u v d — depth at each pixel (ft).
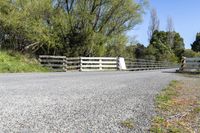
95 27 115.03
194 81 50.96
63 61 89.35
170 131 18.15
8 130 17.12
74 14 107.96
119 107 24.61
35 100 26.30
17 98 27.02
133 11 118.21
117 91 34.12
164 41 266.77
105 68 98.27
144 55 203.41
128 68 107.14
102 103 26.07
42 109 22.72
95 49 111.86
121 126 18.80
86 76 57.06
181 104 27.07
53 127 18.01
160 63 154.61
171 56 231.30
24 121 19.10
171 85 42.14
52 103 25.20
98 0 110.73
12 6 87.76
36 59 87.86
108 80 48.06
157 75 64.54
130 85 40.88
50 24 101.96
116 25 118.93
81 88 35.86
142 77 56.70
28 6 90.12
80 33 108.88
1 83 38.93
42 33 93.71
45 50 103.96
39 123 18.76
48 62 88.33
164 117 21.74
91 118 20.52
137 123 19.66
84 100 27.22
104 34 117.19
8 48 86.74
